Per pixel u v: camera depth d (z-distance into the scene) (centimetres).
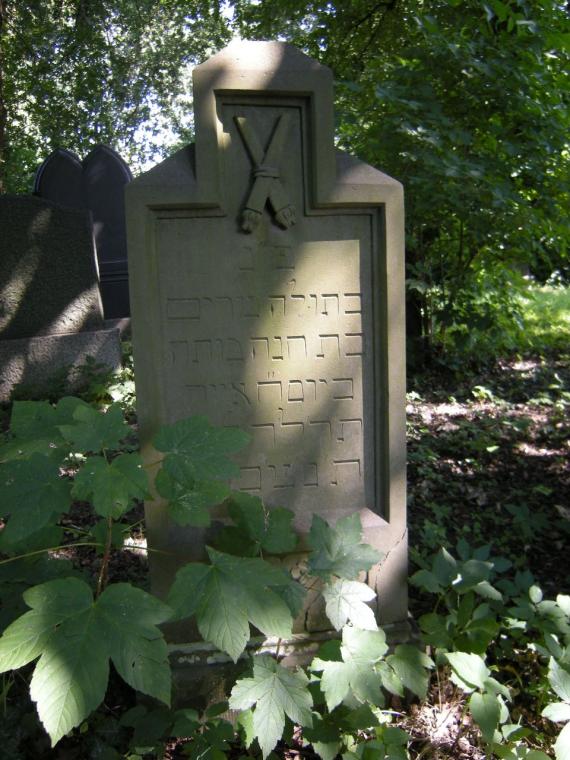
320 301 242
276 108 230
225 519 239
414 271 662
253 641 237
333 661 188
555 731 208
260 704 171
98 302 680
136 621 148
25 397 611
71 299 667
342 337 245
